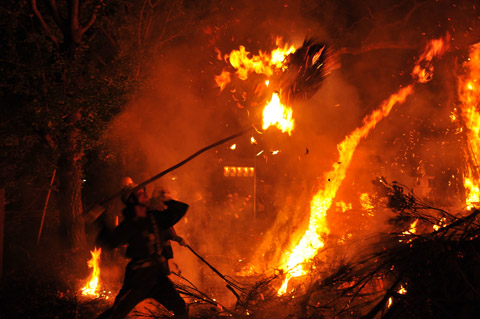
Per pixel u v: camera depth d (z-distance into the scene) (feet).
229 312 16.67
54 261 29.89
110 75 32.24
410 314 12.85
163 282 16.16
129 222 16.14
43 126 30.35
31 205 41.55
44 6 34.88
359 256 15.97
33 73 30.04
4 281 25.76
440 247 13.12
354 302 15.42
